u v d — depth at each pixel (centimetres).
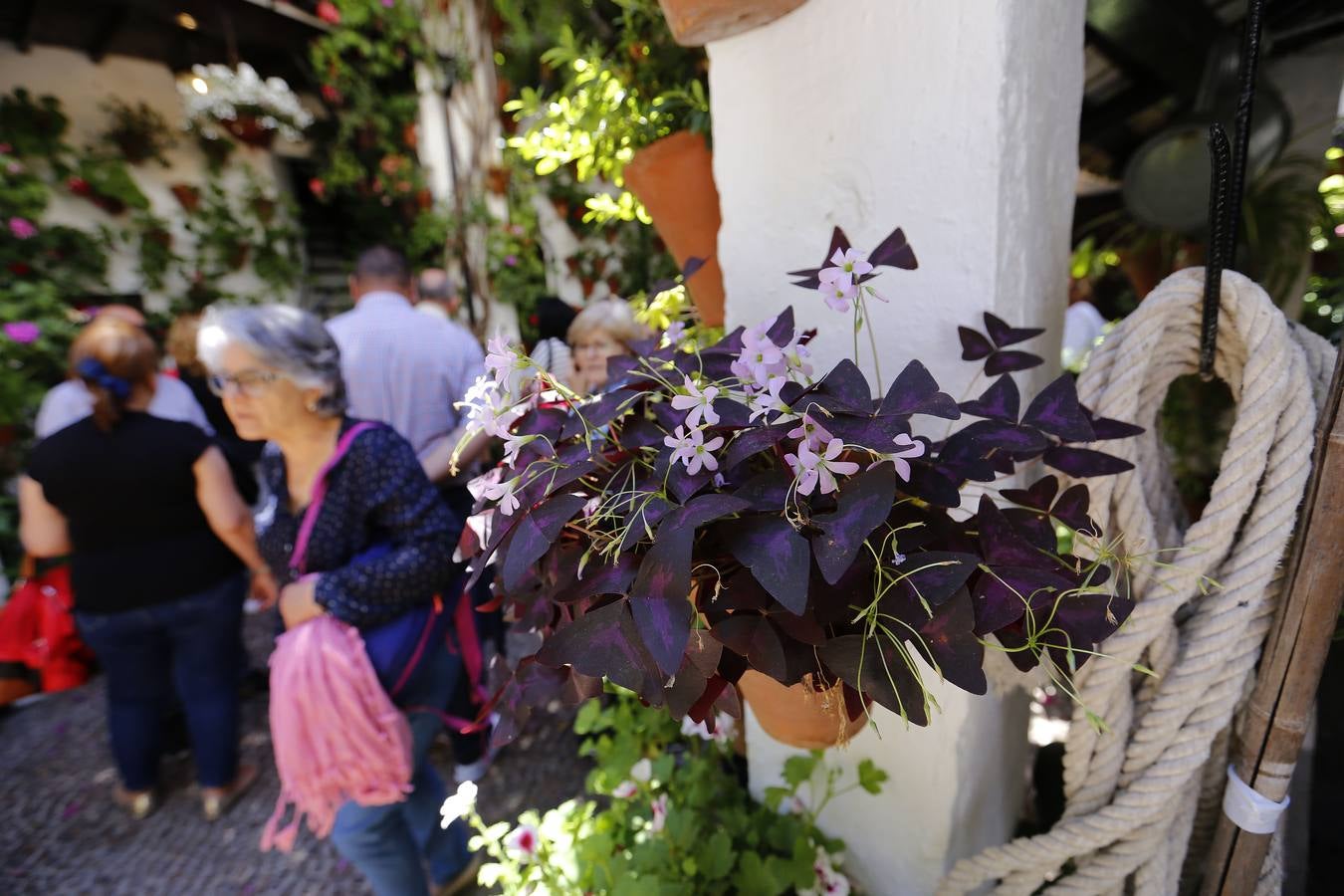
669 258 521
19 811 237
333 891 198
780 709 79
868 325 85
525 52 348
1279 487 73
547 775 231
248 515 212
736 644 59
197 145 441
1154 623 79
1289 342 72
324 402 132
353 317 220
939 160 83
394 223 482
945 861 106
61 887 205
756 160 98
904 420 57
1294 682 73
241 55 438
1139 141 233
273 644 336
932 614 56
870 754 109
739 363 63
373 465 130
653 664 57
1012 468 75
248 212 465
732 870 119
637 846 118
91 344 189
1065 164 97
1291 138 153
